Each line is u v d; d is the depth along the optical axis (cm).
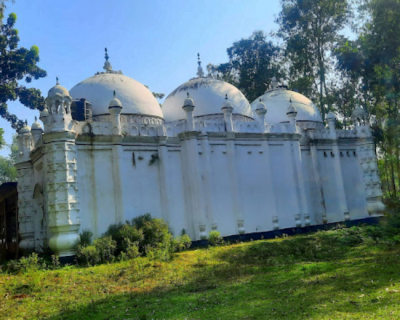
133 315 653
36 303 802
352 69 2238
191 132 1612
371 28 2092
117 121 1477
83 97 1667
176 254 1288
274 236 1766
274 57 3219
